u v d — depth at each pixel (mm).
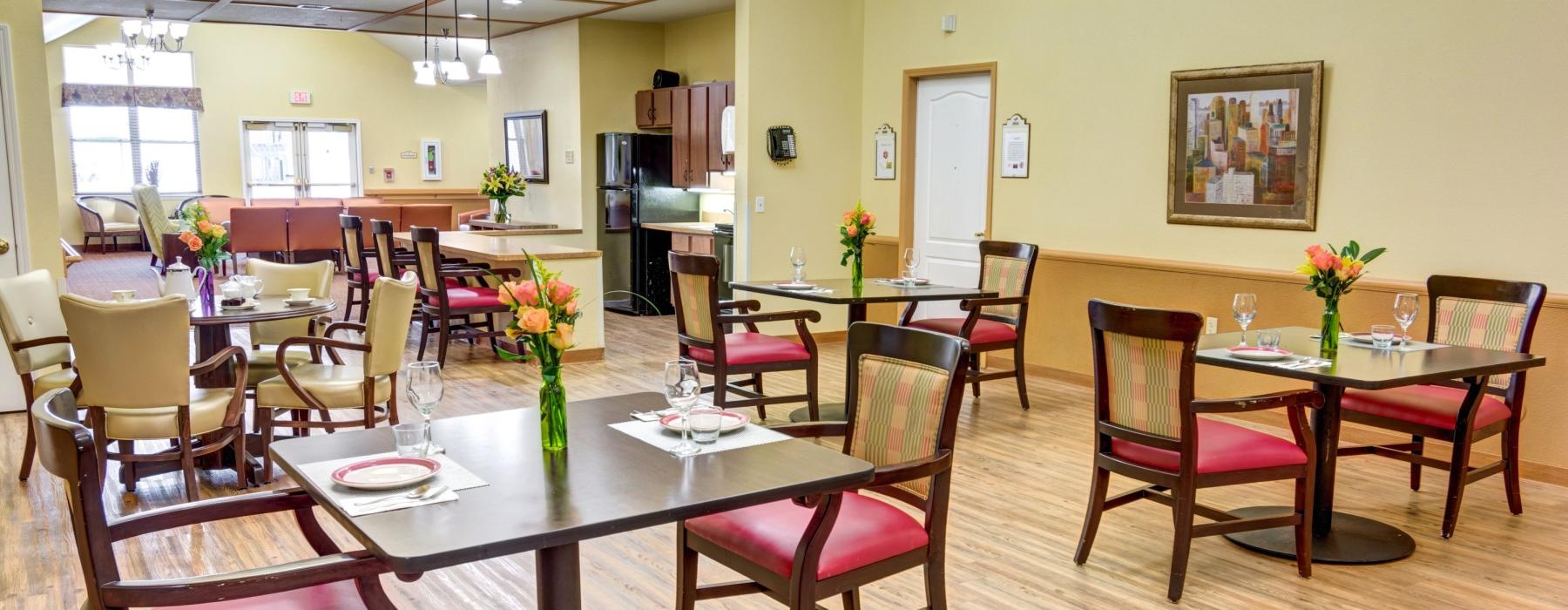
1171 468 3293
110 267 12867
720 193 9625
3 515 3992
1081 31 6277
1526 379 4527
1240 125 5496
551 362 2389
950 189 7336
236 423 4195
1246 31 5480
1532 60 4465
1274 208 5395
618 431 2602
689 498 2076
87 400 3871
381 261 8281
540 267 2404
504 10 9133
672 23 9992
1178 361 3180
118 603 1932
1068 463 4797
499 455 2381
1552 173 4441
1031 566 3578
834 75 7754
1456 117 4727
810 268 7855
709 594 2641
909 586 3408
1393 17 4906
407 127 16062
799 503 2342
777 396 5258
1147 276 5980
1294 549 3682
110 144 14688
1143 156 6012
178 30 10914
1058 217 6531
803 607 2340
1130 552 3715
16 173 5598
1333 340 3807
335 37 15453
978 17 6906
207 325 4602
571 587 2234
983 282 6066
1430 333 4445
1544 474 4523
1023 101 6672
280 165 15336
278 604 2113
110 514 4039
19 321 4418
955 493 4348
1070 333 6480
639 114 10039
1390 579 3473
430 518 1943
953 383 2590
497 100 11422
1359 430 5172
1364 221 5086
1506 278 4613
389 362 4500
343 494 2078
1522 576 3500
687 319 5102
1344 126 5125
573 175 10062
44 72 5723
